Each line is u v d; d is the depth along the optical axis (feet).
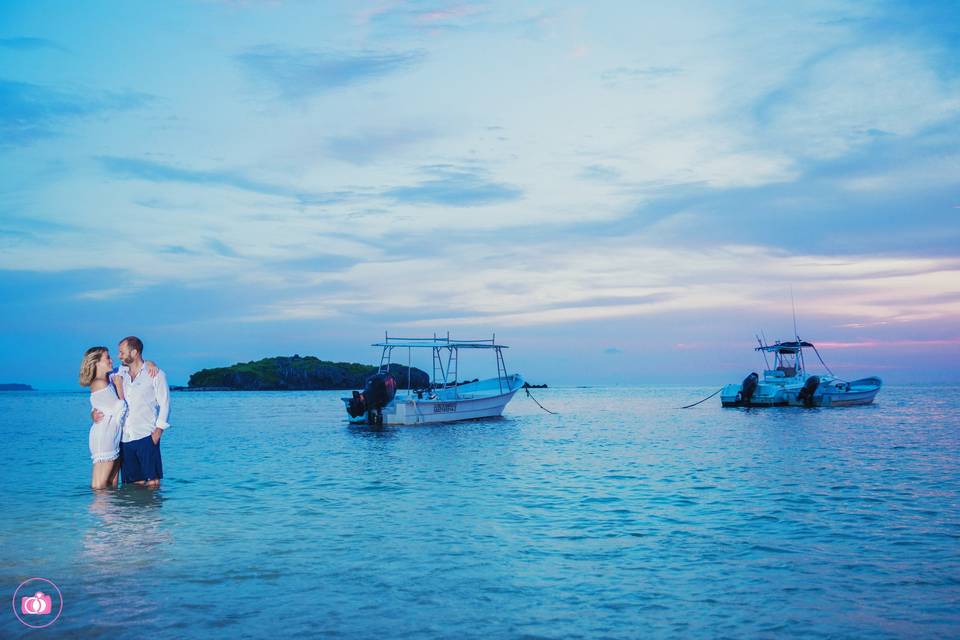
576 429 116.26
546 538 31.22
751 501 41.19
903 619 20.13
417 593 22.47
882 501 40.75
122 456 46.16
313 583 23.52
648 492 45.32
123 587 22.77
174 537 30.73
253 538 30.76
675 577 24.63
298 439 96.94
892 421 124.88
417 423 124.98
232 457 70.79
